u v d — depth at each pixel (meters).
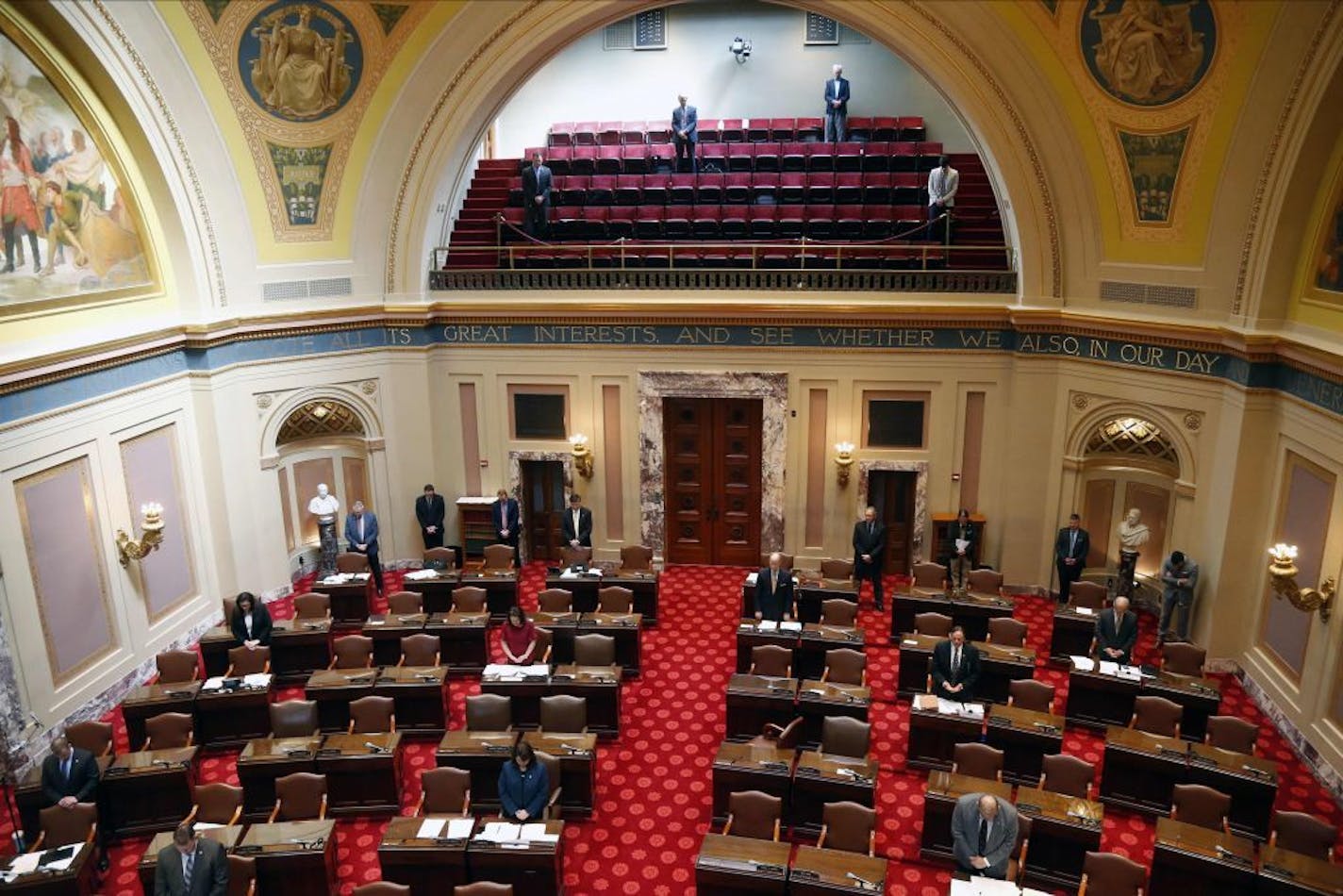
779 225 17.56
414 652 12.48
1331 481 11.19
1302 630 11.84
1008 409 15.63
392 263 16.17
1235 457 12.73
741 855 8.76
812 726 11.42
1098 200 14.05
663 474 16.94
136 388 13.26
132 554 13.09
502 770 10.24
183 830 8.46
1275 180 11.75
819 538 16.94
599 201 19.09
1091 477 15.57
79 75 12.16
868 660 13.95
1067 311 14.58
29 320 11.59
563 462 17.08
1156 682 11.61
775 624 12.98
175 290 14.17
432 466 16.95
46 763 9.73
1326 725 11.12
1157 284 13.59
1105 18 12.69
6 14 11.04
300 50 14.13
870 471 16.41
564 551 15.62
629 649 13.38
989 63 13.97
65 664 12.27
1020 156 14.30
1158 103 12.75
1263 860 8.55
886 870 8.57
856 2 14.48
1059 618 13.48
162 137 13.22
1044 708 11.22
